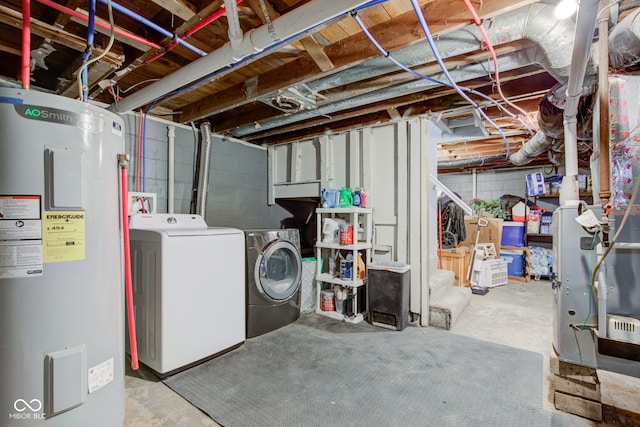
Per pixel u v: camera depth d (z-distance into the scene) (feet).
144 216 7.45
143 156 10.05
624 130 5.30
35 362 3.81
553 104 7.50
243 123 11.02
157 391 6.01
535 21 5.19
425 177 9.80
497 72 6.59
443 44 6.07
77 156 4.07
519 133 12.66
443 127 11.73
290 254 9.91
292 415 5.29
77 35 5.82
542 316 10.57
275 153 14.08
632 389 6.00
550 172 18.78
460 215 17.06
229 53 5.48
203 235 7.09
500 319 10.26
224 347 7.49
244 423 5.09
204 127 11.14
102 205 4.39
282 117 10.33
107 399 4.46
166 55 7.32
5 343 3.68
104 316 4.41
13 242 3.69
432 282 10.62
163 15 5.83
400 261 10.31
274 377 6.54
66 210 4.00
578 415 5.25
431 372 6.75
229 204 12.58
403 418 5.22
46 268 3.87
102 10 5.49
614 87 5.39
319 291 11.02
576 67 4.78
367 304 9.93
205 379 6.46
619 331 4.79
